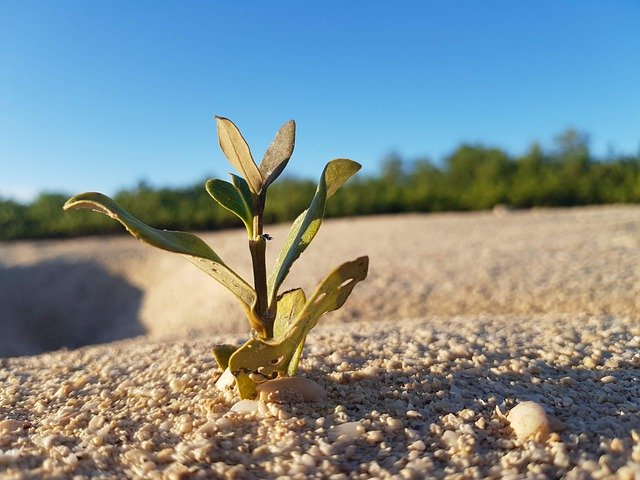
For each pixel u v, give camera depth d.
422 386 0.16
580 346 0.21
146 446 0.13
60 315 0.59
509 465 0.12
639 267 0.46
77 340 0.55
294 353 0.16
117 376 0.19
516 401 0.15
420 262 0.55
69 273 0.66
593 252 0.55
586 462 0.12
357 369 0.18
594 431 0.14
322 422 0.14
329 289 0.13
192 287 0.57
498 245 0.63
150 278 0.65
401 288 0.46
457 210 1.29
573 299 0.39
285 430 0.13
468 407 0.15
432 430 0.14
